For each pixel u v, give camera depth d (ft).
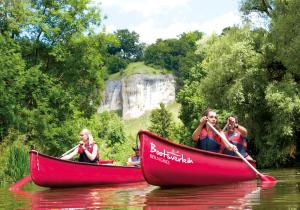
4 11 75.20
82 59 81.25
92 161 32.78
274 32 72.08
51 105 76.59
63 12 78.74
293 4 69.21
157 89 418.51
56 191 27.76
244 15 81.00
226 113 83.20
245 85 73.77
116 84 426.92
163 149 24.90
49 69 82.12
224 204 17.49
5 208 18.69
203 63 135.64
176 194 21.95
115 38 84.58
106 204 18.94
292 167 66.28
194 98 133.69
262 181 28.66
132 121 403.34
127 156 149.07
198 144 28.94
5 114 64.44
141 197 21.20
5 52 68.54
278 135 71.97
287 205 16.66
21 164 43.04
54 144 73.10
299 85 70.59
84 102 83.71
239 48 73.56
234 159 28.89
